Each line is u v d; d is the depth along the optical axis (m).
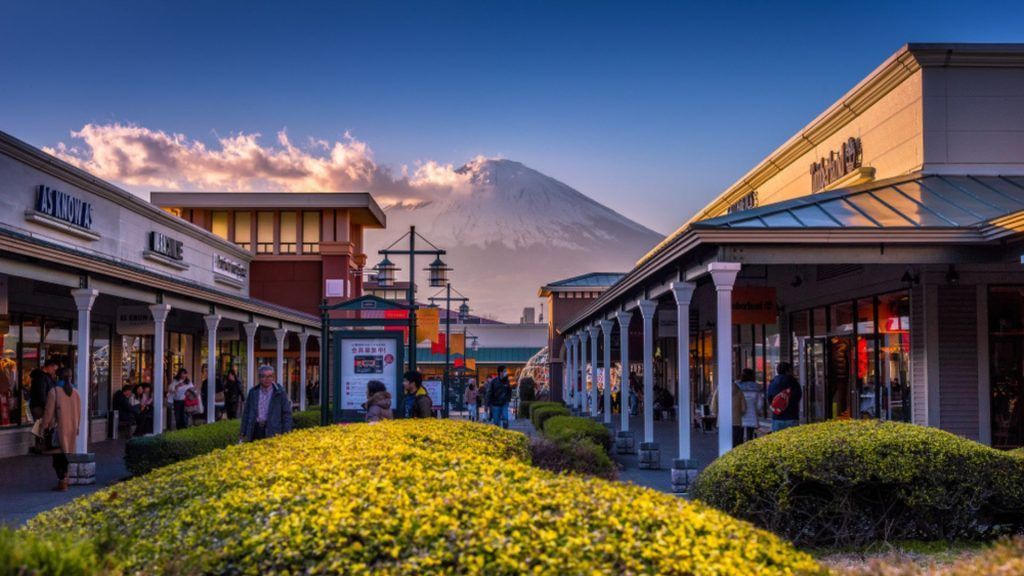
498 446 9.30
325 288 44.72
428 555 4.51
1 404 21.67
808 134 23.30
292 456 7.26
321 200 44.94
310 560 4.67
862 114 20.67
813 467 9.30
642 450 18.84
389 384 18.88
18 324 22.59
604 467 12.10
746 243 13.30
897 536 9.51
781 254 13.46
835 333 19.91
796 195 24.84
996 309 15.58
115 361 28.84
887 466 9.25
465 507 4.98
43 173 21.78
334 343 18.98
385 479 5.63
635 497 5.31
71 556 4.41
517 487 5.38
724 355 13.16
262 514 5.21
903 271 16.06
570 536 4.55
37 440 21.45
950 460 9.33
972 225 13.35
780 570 4.39
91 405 26.98
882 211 14.53
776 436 10.03
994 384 15.48
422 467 6.34
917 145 18.02
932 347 15.49
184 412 25.89
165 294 20.98
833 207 14.75
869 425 9.95
